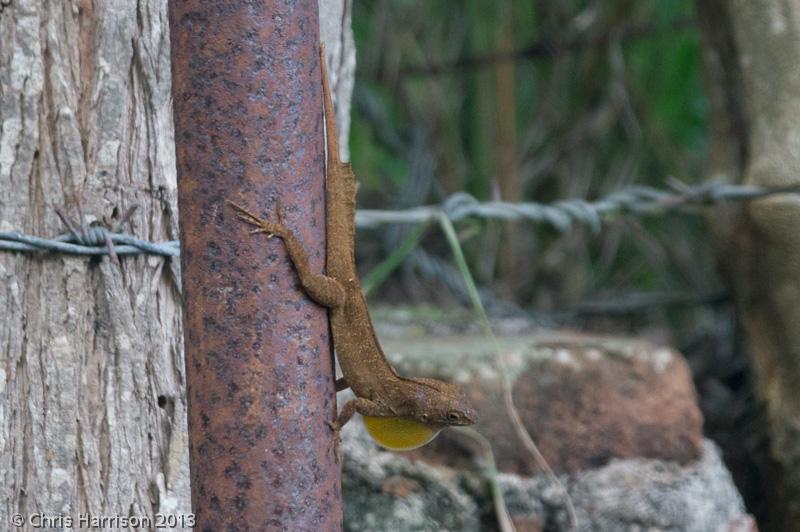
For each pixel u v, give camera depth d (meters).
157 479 4.71
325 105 3.87
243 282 3.32
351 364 4.24
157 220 4.80
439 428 4.63
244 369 3.31
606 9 12.91
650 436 6.85
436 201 13.78
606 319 12.80
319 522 3.39
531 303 12.81
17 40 4.55
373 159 13.58
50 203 4.57
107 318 4.64
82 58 4.67
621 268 13.13
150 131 4.79
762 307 8.24
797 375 7.99
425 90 13.49
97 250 4.57
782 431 8.07
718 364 11.12
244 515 3.30
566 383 6.81
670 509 6.61
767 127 8.11
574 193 13.19
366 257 13.27
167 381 4.77
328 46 5.71
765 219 7.96
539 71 13.55
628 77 12.98
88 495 4.59
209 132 3.30
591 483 6.60
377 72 13.54
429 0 13.62
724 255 8.49
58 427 4.54
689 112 12.83
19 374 4.52
